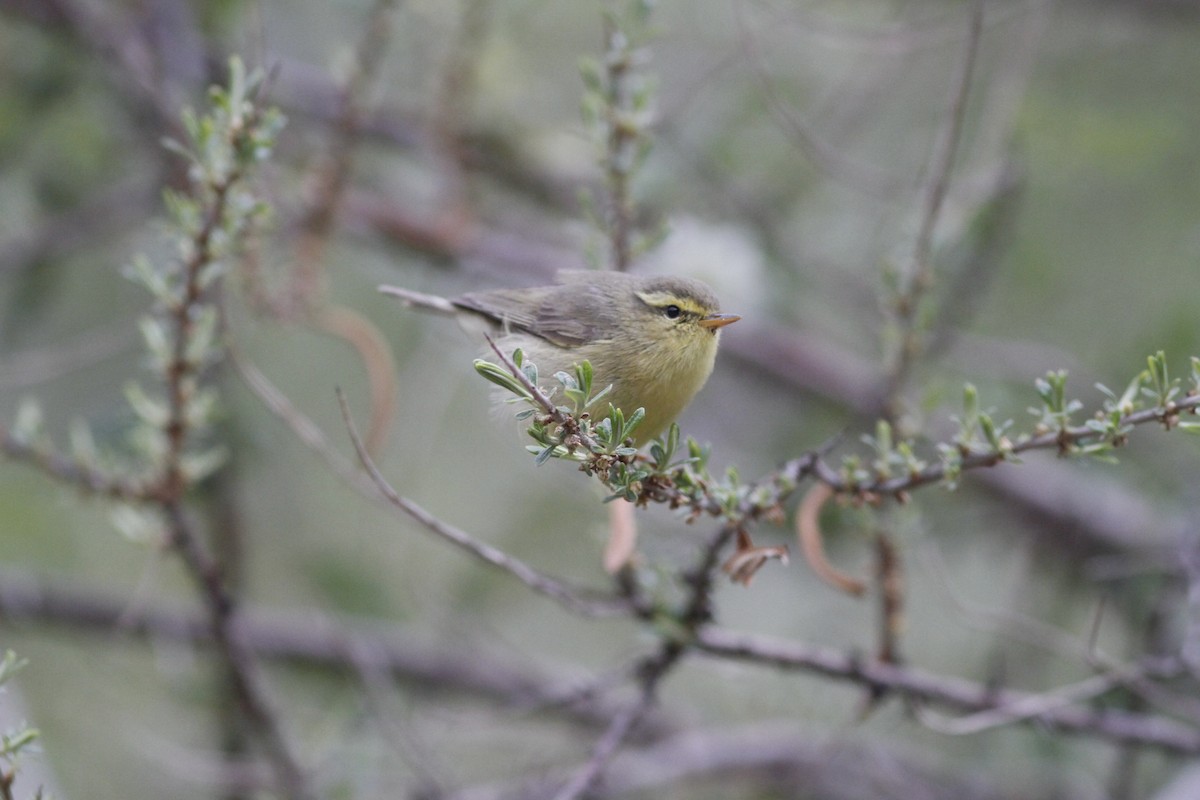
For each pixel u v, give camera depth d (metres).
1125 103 13.35
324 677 12.88
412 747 10.06
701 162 13.06
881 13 13.96
